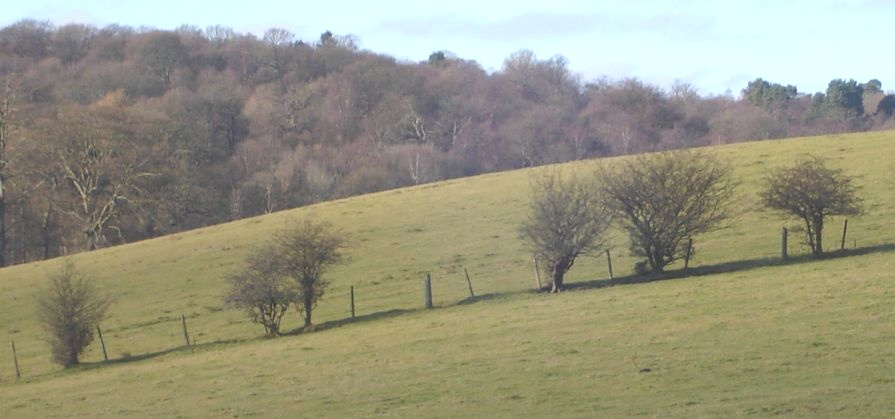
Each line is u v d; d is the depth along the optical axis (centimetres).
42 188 8431
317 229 4444
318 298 4359
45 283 6059
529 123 13412
